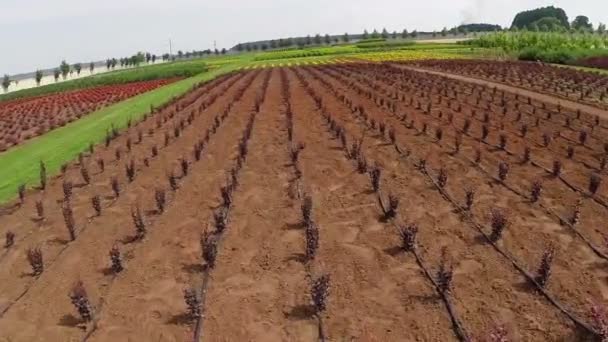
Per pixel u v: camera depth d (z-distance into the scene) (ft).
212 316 24.04
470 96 85.87
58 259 31.58
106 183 46.62
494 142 53.06
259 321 23.50
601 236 30.30
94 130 73.20
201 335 22.63
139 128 70.69
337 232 32.60
